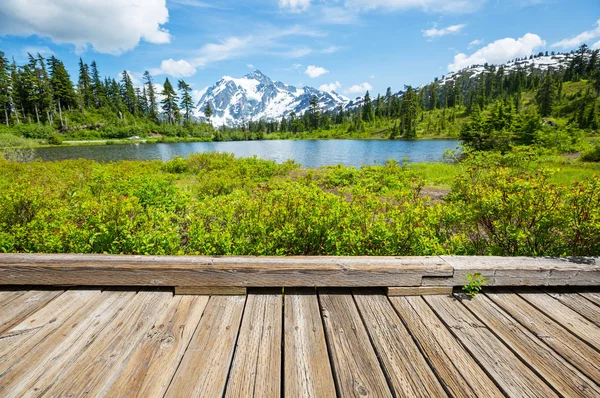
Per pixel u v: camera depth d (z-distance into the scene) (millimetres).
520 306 2295
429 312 2215
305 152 45375
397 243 3357
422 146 56031
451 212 3703
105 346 1796
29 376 1575
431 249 3311
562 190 3334
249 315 2141
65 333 1896
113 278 2350
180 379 1580
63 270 2328
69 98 86250
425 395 1532
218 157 20688
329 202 3809
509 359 1771
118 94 108062
